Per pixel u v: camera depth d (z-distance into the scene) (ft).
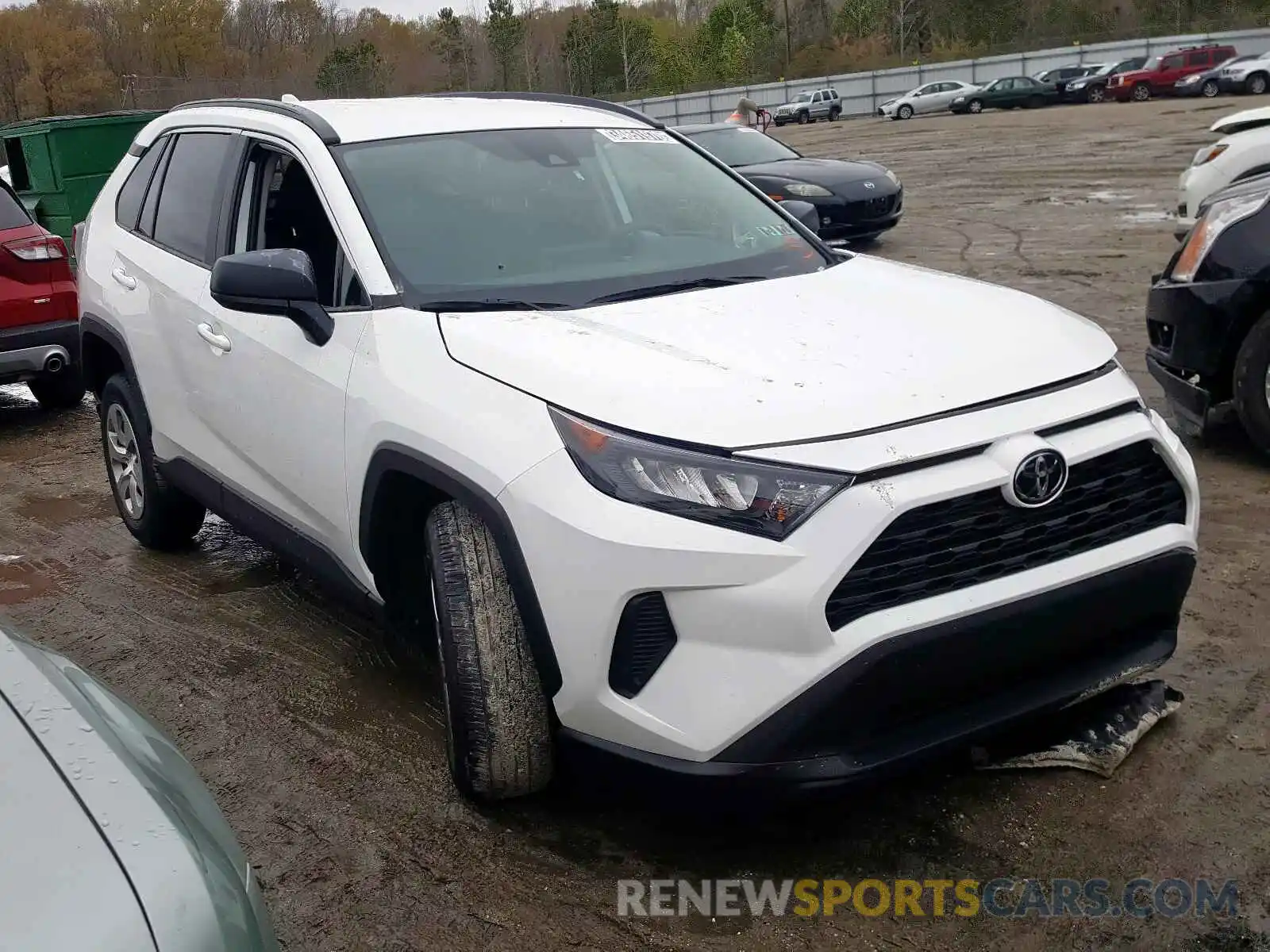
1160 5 205.67
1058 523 8.46
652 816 9.77
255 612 14.64
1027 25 224.74
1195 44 161.79
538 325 9.82
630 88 245.65
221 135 14.15
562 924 8.57
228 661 13.29
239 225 13.09
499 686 9.05
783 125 171.83
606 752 8.49
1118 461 8.83
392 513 10.32
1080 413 8.61
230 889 5.03
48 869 4.67
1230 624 12.48
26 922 4.42
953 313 10.09
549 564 8.34
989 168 67.67
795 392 8.40
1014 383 8.70
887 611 7.90
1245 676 11.39
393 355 10.10
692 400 8.34
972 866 8.91
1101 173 59.16
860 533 7.76
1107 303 29.12
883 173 42.55
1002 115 127.85
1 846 4.75
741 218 12.82
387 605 10.84
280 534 12.31
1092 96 134.00
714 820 9.66
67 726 5.52
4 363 23.99
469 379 9.36
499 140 12.76
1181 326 16.98
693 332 9.57
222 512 13.55
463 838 9.64
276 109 13.37
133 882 4.68
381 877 9.25
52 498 20.30
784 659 7.79
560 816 9.83
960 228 45.21
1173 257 17.79
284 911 8.92
